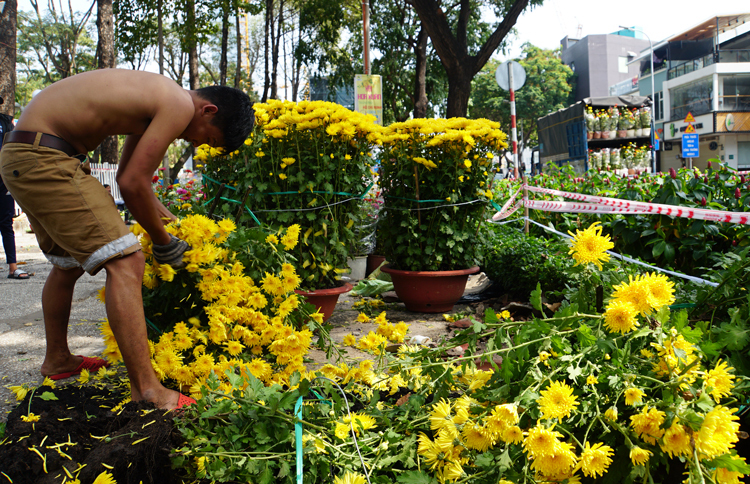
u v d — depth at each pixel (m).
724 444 1.26
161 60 15.78
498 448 1.48
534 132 45.97
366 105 10.44
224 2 16.47
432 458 1.56
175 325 2.43
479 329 1.86
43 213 2.12
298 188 3.77
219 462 1.50
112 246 2.12
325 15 20.11
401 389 2.36
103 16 12.33
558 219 6.19
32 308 4.58
